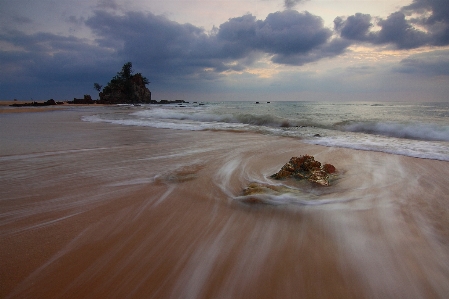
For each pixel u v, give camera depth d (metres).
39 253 2.11
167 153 6.12
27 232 2.45
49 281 1.78
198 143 7.46
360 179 4.07
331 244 2.25
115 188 3.70
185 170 4.66
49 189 3.64
